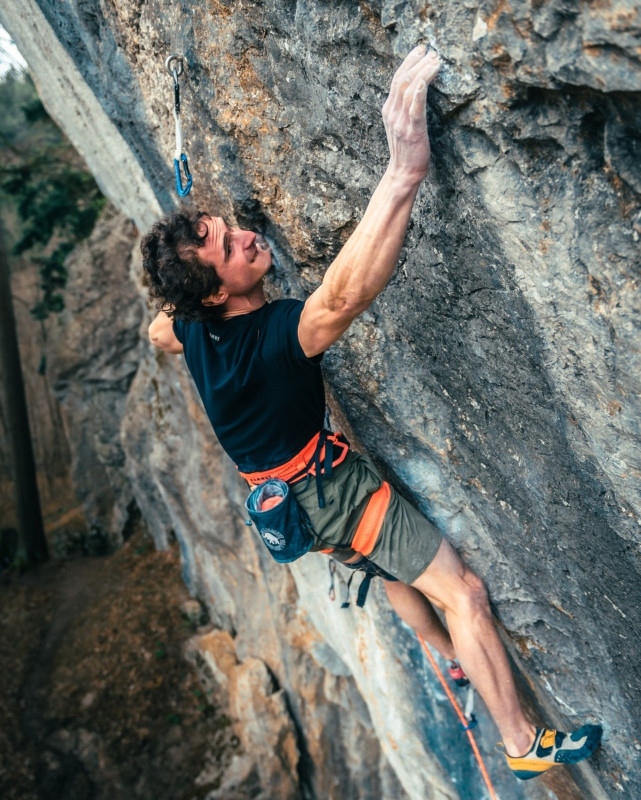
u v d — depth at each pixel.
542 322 1.82
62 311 12.95
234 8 2.11
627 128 1.40
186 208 2.17
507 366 2.05
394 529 2.54
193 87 2.50
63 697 9.86
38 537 13.22
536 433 2.11
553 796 3.90
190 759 8.92
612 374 1.70
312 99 2.08
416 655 4.18
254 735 8.14
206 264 2.11
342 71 1.91
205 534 8.84
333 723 7.55
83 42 3.23
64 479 17.33
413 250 2.10
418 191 1.93
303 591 5.57
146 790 8.80
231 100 2.35
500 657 2.62
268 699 8.18
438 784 4.45
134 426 11.08
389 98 1.67
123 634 10.58
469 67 1.55
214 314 2.23
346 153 2.13
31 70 4.98
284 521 2.38
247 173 2.52
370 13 1.74
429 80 1.60
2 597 12.23
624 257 1.54
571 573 2.36
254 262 2.21
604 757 2.65
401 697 4.39
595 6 1.25
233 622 9.70
